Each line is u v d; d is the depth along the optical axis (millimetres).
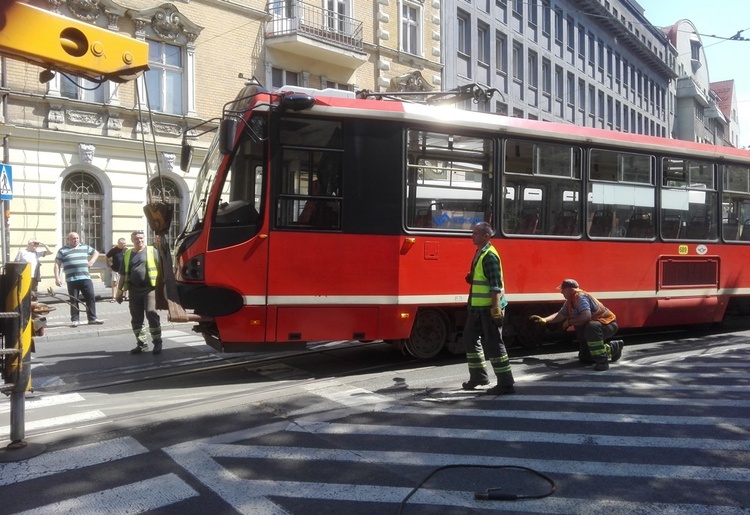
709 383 7117
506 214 8367
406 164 7648
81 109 16500
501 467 4547
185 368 8109
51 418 5793
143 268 9031
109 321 12750
